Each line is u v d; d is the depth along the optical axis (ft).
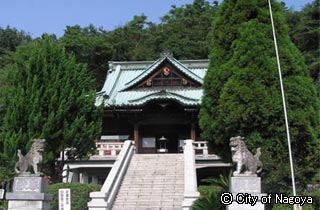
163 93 118.11
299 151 65.67
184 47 214.90
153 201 74.90
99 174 112.78
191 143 98.63
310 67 157.89
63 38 197.77
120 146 111.65
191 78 129.59
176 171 88.33
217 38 73.36
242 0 71.72
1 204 79.36
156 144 129.70
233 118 65.51
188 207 66.18
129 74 147.23
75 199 74.13
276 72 66.33
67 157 93.15
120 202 74.90
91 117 93.15
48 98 86.84
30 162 53.88
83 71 94.84
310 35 177.06
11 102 87.81
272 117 64.64
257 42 68.49
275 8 71.82
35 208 52.29
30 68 88.99
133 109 121.19
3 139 86.99
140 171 88.94
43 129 83.82
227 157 70.38
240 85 66.44
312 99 67.51
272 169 62.28
